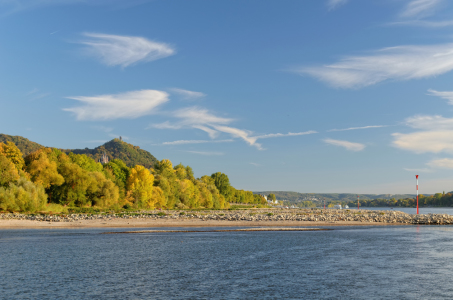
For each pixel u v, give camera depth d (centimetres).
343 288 2816
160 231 6956
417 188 12012
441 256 4231
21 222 7644
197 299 2509
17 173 9825
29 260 3878
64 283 2922
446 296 2612
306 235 6412
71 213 9994
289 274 3291
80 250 4559
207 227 7756
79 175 11419
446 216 10538
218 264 3741
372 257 4162
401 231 7175
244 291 2716
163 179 16000
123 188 14238
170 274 3272
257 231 7156
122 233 6556
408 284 2936
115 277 3141
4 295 2575
